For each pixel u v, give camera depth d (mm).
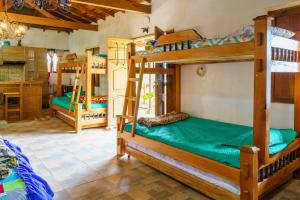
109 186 2873
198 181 2625
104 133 5469
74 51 9914
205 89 4293
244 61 3643
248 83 3631
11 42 9164
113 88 5922
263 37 2137
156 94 5242
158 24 5230
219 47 2613
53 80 10117
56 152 4125
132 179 3064
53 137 5121
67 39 10320
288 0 3078
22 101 7039
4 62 8836
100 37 7867
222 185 2387
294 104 3035
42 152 4121
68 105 6156
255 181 2133
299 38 3051
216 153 2406
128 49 4070
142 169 3385
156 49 3541
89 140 4891
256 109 2242
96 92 8312
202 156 2523
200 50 2842
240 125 3625
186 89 4652
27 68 9258
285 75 3225
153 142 3152
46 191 1732
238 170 2189
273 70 2254
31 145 4531
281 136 2666
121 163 3615
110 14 6902
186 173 2773
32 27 9453
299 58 2738
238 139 2809
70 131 5656
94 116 5848
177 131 3346
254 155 2084
